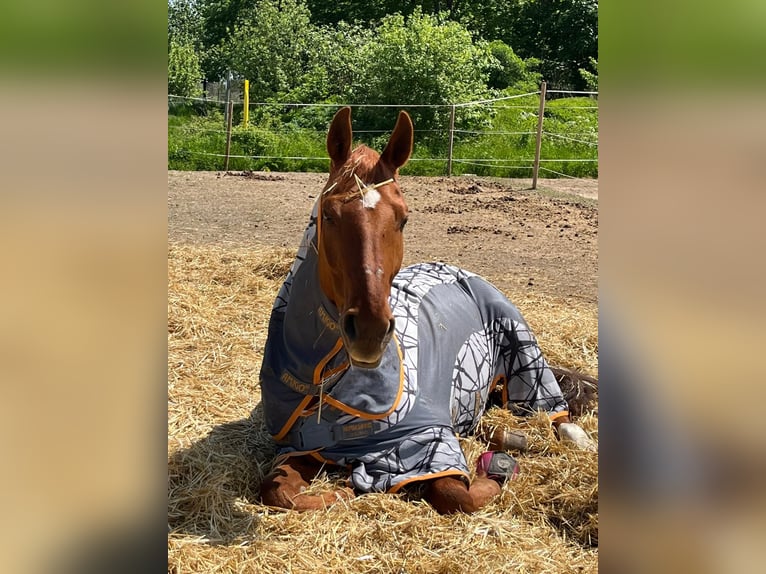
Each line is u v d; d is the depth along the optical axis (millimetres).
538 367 3697
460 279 3832
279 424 2912
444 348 3291
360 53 17719
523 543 2621
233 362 4449
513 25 26344
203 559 2393
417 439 2873
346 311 2201
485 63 18016
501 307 3773
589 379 4016
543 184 12883
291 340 2756
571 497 2865
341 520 2639
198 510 2711
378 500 2736
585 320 5520
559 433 3545
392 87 16438
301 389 2764
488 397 3760
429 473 2799
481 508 2809
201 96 20141
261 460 3219
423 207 10203
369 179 2334
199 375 4223
